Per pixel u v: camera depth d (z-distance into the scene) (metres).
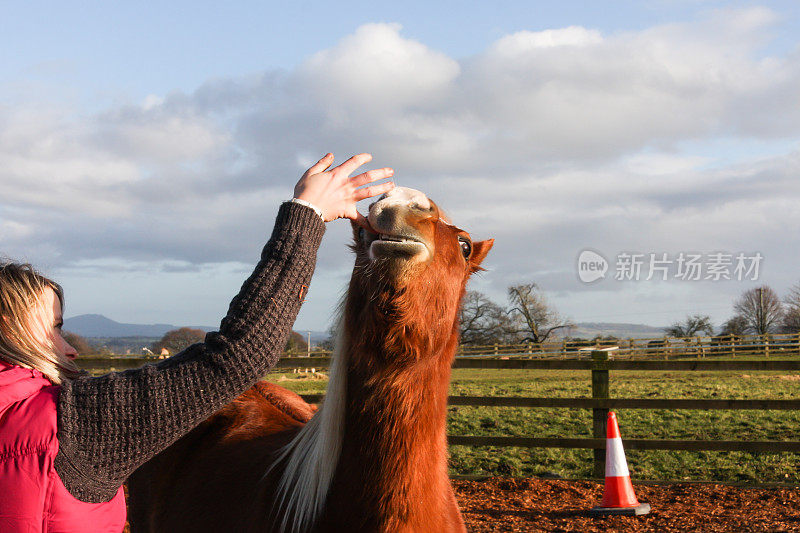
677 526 5.30
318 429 2.00
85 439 1.27
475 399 7.06
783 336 32.91
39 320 1.42
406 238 1.57
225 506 2.30
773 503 5.96
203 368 1.37
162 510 2.69
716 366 6.63
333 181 1.55
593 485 6.72
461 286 2.02
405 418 1.75
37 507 1.21
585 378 22.45
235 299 1.47
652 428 10.45
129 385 1.33
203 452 2.74
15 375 1.32
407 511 1.79
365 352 1.70
